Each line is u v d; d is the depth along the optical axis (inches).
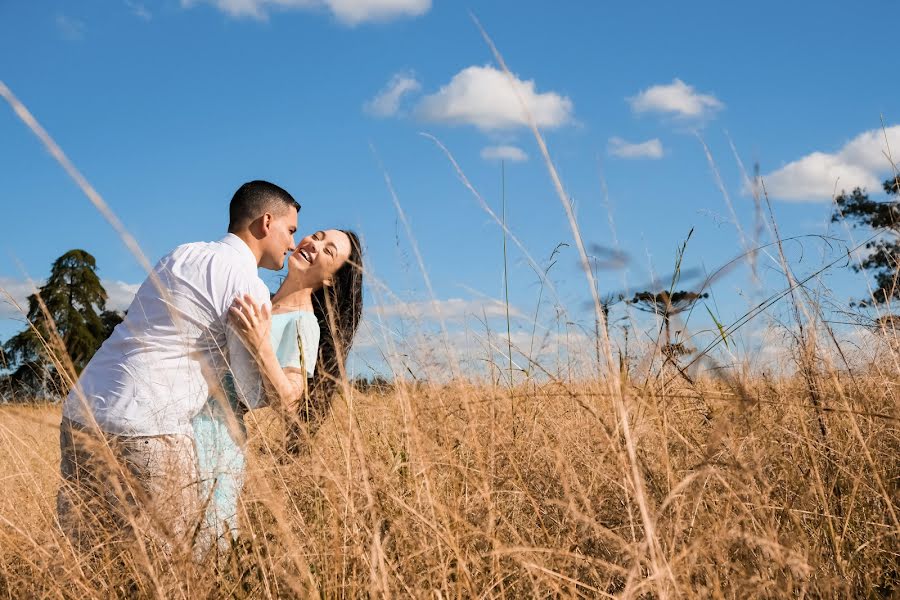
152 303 123.0
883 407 112.0
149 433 113.0
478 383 120.1
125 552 95.1
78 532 103.1
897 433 108.9
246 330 120.7
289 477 105.0
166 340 120.4
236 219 140.6
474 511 96.9
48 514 110.0
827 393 110.2
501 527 94.0
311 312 142.1
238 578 91.6
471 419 105.8
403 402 103.5
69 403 116.5
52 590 90.4
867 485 97.3
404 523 93.4
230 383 128.3
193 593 87.0
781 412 110.3
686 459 100.9
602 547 91.1
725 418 96.4
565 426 111.6
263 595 90.8
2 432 116.4
